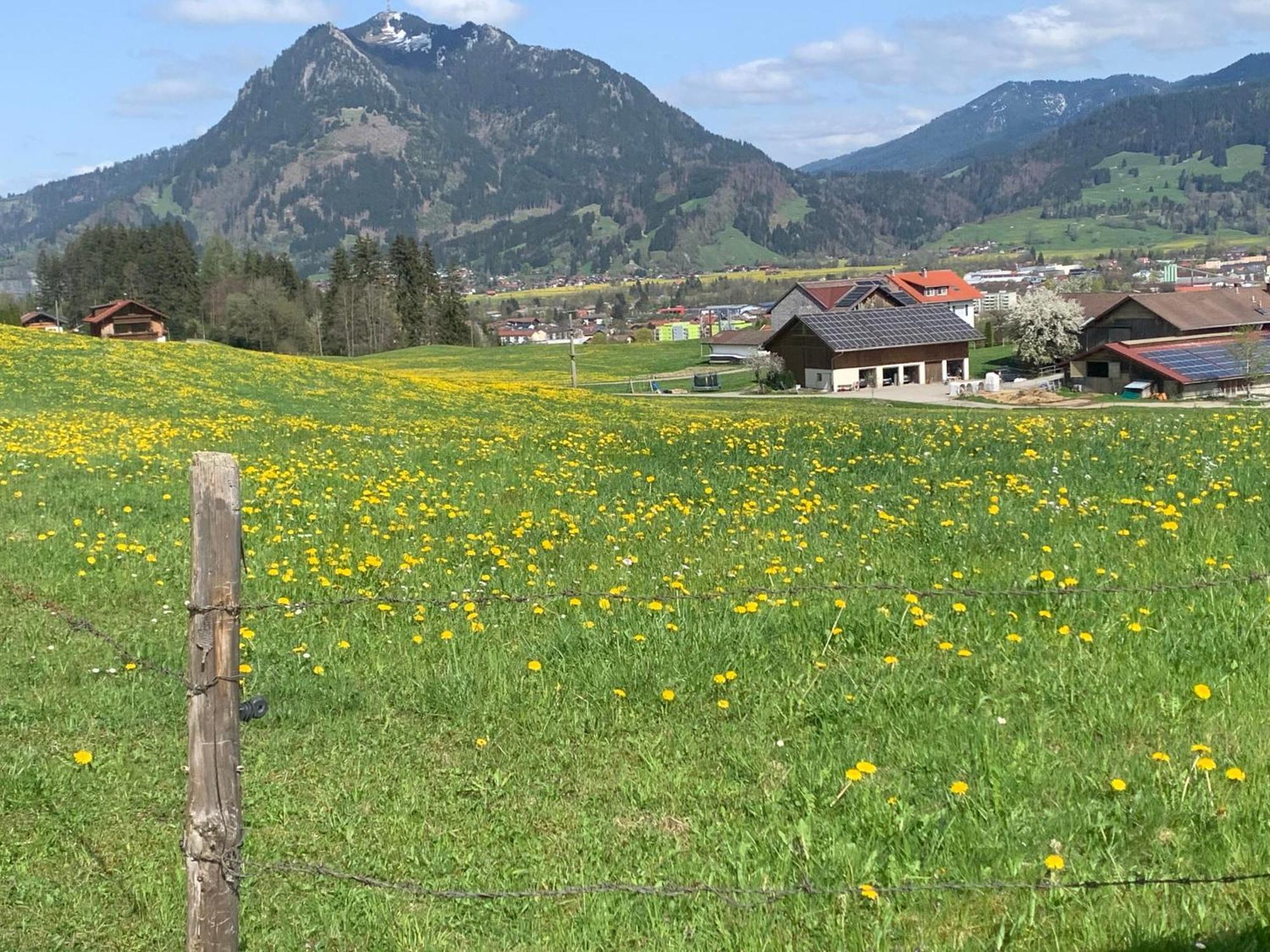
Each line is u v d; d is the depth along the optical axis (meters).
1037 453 21.69
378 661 10.43
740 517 16.16
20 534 15.20
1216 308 101.44
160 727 9.20
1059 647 9.62
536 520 16.52
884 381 99.62
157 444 25.62
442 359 135.62
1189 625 9.73
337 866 7.02
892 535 14.34
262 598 12.44
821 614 10.61
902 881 6.39
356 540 15.39
